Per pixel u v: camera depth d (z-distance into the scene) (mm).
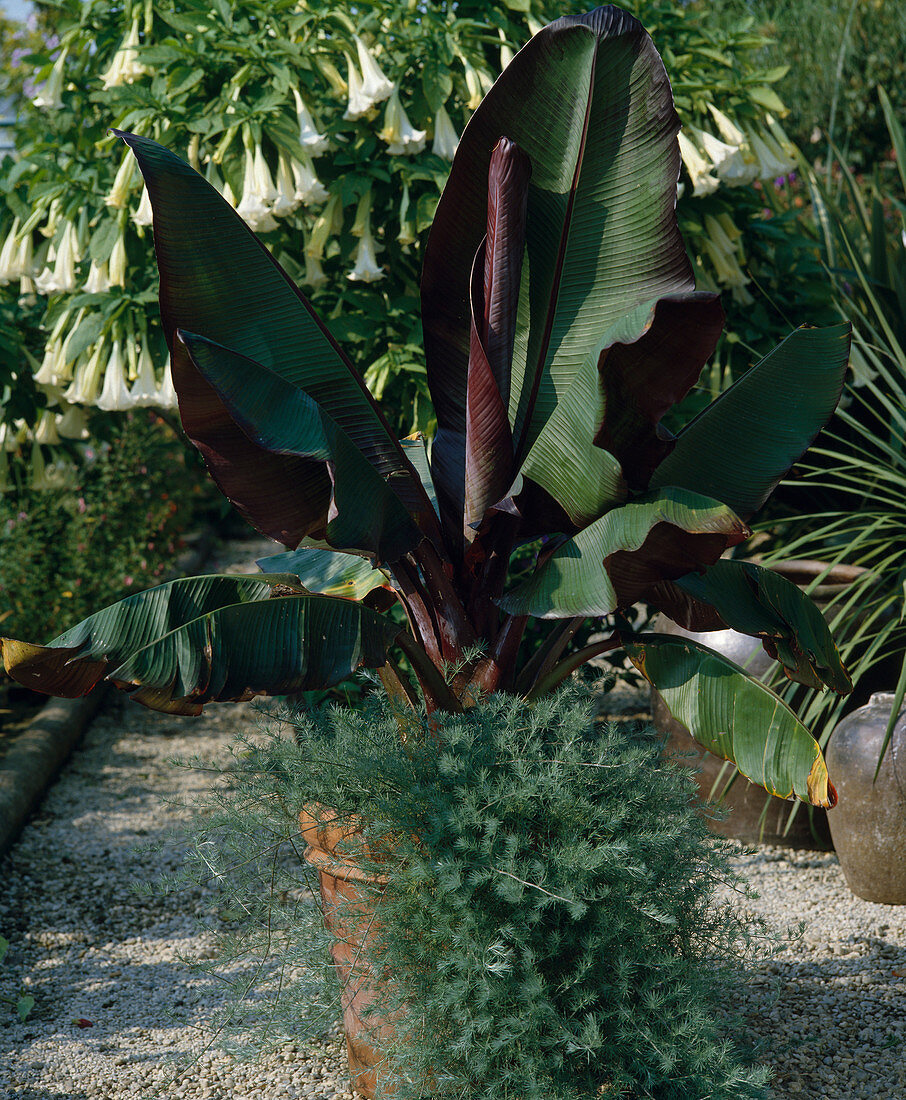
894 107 8195
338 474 2168
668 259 2455
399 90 3805
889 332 4055
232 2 3791
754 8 8812
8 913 3529
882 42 8211
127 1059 2709
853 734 3451
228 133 3564
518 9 3916
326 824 2322
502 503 2336
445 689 2486
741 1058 2355
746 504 2547
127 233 3951
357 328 3873
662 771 2393
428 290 2732
